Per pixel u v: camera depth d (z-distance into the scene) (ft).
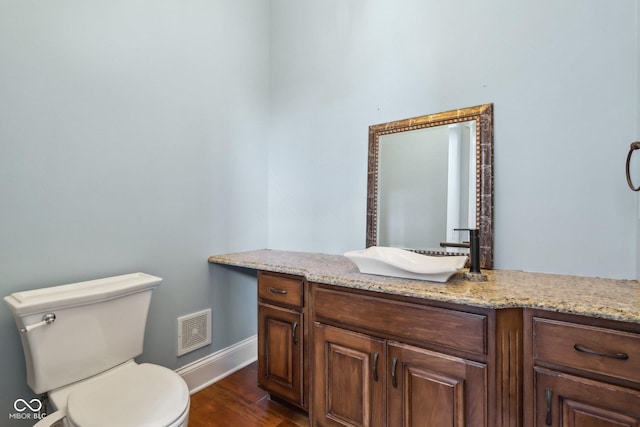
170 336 6.06
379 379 4.27
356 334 4.51
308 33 7.43
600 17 4.34
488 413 3.52
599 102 4.37
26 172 4.29
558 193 4.66
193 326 6.44
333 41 7.03
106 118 5.09
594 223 4.43
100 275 5.03
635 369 2.93
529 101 4.85
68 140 4.67
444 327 3.77
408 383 4.02
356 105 6.70
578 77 4.50
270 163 8.10
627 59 4.19
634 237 4.17
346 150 6.87
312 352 5.11
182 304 6.26
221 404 5.99
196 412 5.75
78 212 4.79
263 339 5.92
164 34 5.89
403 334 4.07
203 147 6.61
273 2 8.10
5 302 4.10
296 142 7.68
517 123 4.94
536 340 3.42
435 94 5.70
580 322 3.19
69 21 4.66
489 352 3.51
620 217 4.26
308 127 7.47
